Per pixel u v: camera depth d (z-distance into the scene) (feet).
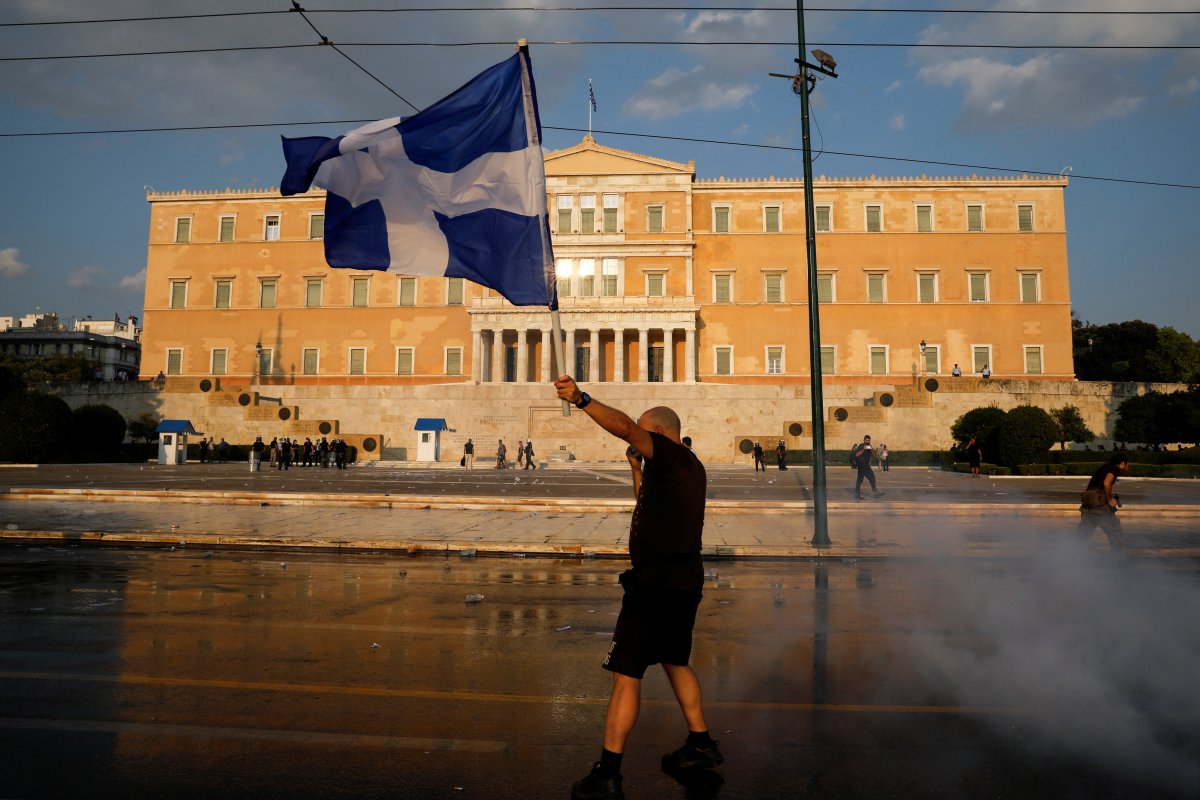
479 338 214.90
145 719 17.13
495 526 57.06
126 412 201.98
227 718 17.28
